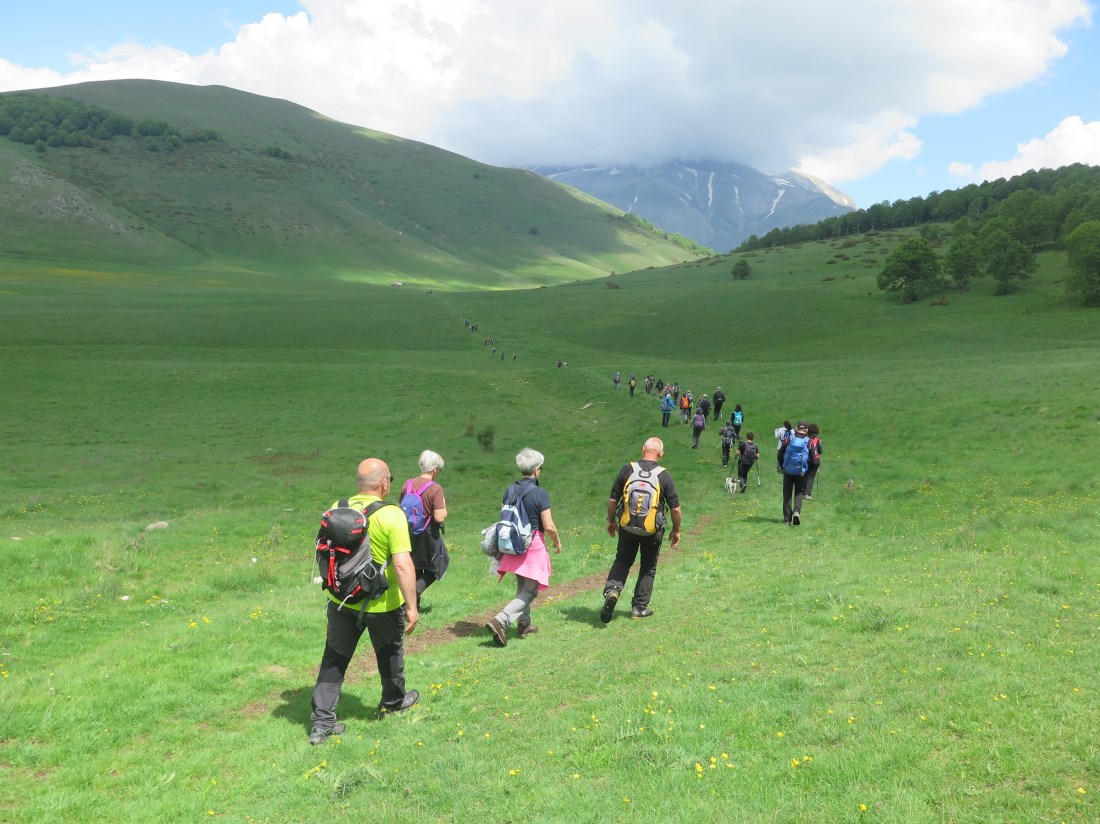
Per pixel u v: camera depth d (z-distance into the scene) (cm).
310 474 2914
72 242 18875
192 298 11506
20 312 8769
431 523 824
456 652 764
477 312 10406
